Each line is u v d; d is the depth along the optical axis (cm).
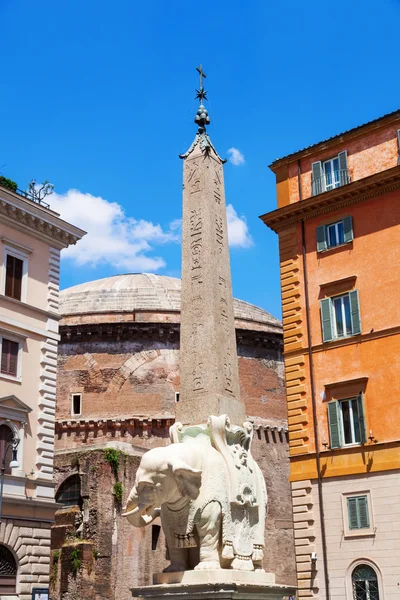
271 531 4862
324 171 3338
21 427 3409
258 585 1283
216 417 1412
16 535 3272
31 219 3672
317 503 2938
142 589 1286
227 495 1345
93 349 5084
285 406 5322
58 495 4416
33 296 3647
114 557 4116
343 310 3097
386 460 2791
